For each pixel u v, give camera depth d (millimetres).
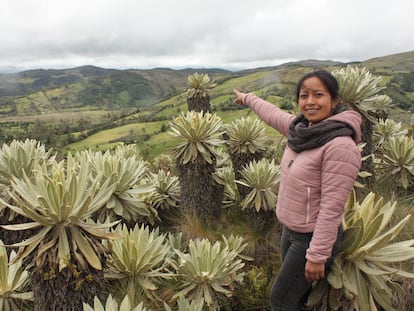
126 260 2773
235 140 4527
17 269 2674
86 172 2484
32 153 3531
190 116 4102
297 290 1848
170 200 4465
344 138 1604
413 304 2361
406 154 3994
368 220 2086
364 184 3838
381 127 5250
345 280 1881
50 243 2215
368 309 1917
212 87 7336
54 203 2219
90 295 2334
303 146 1708
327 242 1581
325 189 1604
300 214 1725
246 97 2574
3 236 3145
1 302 2621
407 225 2992
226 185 4555
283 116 2250
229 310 2844
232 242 3438
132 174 3555
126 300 2072
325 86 1728
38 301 2312
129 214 3676
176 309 2760
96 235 2328
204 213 4113
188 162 4082
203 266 2805
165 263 3094
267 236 3721
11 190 3068
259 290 2879
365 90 3785
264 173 3824
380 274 1897
